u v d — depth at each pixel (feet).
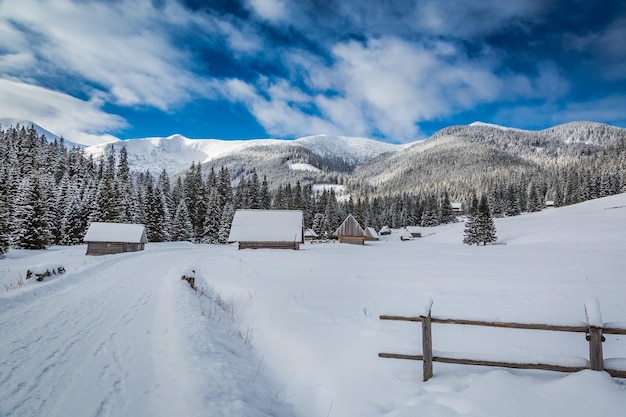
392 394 16.43
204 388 16.57
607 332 14.93
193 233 245.65
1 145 287.69
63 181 209.26
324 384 18.38
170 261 101.50
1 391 16.98
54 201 188.55
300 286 47.06
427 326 17.22
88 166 336.90
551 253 95.86
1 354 22.06
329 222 298.56
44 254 140.26
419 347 21.85
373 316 30.01
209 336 25.44
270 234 157.89
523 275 54.80
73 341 24.86
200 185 274.98
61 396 16.56
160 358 21.42
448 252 122.83
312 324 27.84
